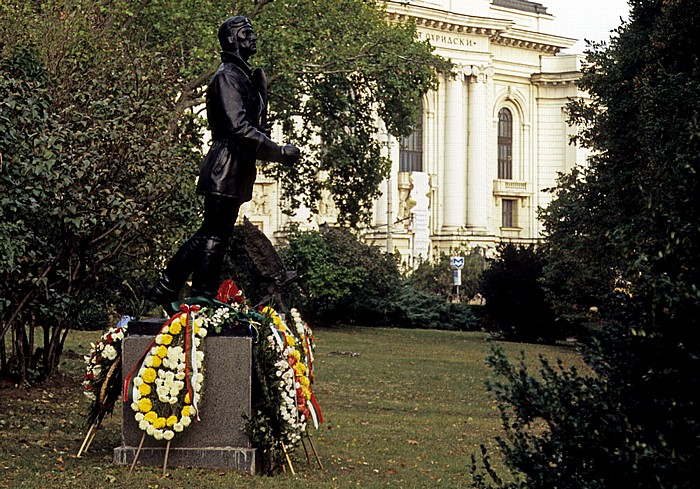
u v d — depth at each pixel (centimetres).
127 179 1390
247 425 909
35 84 1294
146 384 893
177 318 902
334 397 1742
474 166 7831
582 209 2759
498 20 7725
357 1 3042
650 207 562
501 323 3756
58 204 1278
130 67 1559
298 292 3891
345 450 1142
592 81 2683
